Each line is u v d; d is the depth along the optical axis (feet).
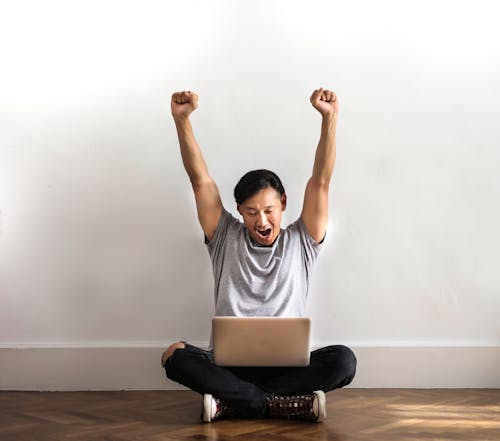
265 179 8.87
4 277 10.39
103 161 10.50
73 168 10.49
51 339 10.34
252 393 7.88
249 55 10.59
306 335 7.66
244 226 9.22
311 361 8.28
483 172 10.63
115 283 10.40
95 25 10.59
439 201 10.59
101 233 10.44
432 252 10.56
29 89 10.53
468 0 10.73
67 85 10.54
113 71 10.55
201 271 10.43
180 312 10.40
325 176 9.07
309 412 7.76
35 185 10.46
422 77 10.66
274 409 7.88
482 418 7.99
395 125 10.61
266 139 10.54
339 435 7.07
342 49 10.62
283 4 10.61
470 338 10.53
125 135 10.51
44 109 10.52
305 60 10.60
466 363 10.33
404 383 10.29
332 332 10.45
